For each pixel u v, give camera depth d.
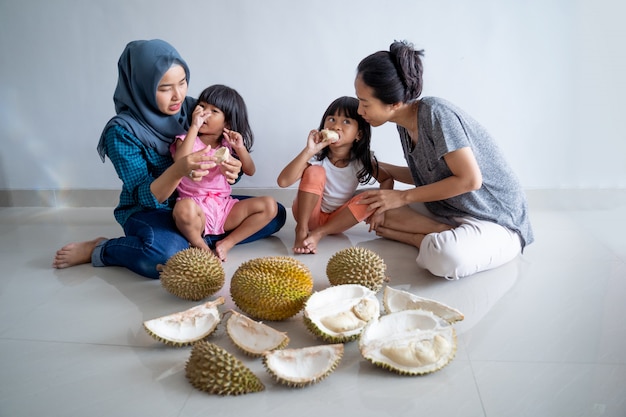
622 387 1.12
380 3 2.17
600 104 2.21
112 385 1.17
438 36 2.19
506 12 2.14
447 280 1.67
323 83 2.28
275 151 2.39
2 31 2.31
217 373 1.11
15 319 1.46
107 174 2.50
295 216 2.13
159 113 1.84
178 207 1.73
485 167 1.71
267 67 2.28
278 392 1.13
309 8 2.19
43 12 2.27
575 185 2.33
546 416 1.04
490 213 1.75
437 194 1.69
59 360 1.26
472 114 2.28
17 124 2.44
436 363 1.18
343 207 2.00
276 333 1.26
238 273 1.47
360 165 2.05
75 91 2.37
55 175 2.52
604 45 2.14
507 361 1.23
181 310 1.50
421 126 1.68
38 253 1.96
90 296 1.60
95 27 2.28
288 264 1.48
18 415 1.07
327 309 1.33
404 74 1.59
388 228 2.00
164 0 2.22
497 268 1.75
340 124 1.93
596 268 1.73
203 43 2.26
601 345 1.28
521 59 2.19
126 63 1.77
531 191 2.35
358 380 1.17
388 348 1.19
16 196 2.54
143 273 1.71
